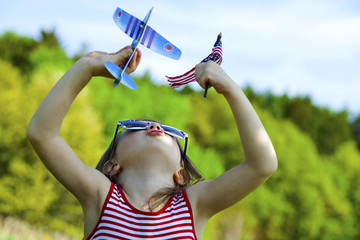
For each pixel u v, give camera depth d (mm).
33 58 31734
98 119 23891
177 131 2324
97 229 2004
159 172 2168
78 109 22672
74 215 21703
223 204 2123
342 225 35312
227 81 2002
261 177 2057
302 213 33969
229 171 2129
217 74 2006
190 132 35719
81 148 21922
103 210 2018
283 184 34688
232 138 35281
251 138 2020
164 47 1986
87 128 22203
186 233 2014
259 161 2035
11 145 21547
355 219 37781
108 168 2260
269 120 39062
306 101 49906
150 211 2035
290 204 34219
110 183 2129
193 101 37594
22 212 20688
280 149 35688
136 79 33125
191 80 2170
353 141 50375
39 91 22922
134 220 2008
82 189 2084
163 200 2072
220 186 2102
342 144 46438
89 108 23062
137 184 2127
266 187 34344
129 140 2223
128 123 2295
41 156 2041
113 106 26797
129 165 2184
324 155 48531
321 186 35469
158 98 30594
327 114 50531
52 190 21000
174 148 2232
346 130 49781
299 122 49031
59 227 20500
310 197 34062
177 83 2172
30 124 2010
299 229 33625
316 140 49125
